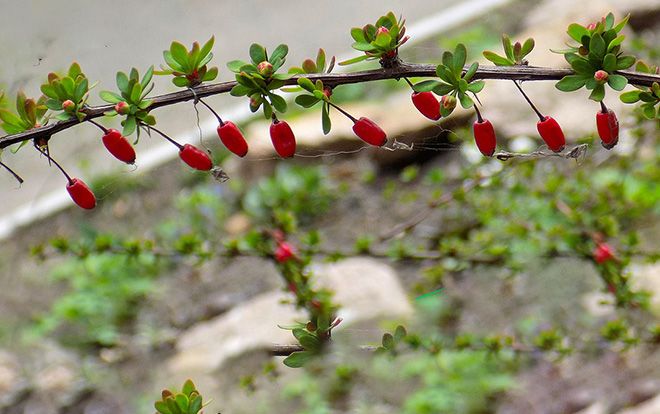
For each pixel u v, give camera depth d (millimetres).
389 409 4648
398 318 4965
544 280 5039
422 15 7766
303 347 1939
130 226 6203
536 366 4738
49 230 6352
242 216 5949
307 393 4777
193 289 5707
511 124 5730
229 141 1981
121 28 7805
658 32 6566
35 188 6719
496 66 1941
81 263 5891
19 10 7625
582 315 4832
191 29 7902
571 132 5637
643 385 4445
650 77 1919
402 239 4980
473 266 4035
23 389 5395
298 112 6516
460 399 4609
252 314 5191
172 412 1868
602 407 4449
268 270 5703
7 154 6832
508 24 7164
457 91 1895
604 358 4633
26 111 1971
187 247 3855
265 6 8094
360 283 5086
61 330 5719
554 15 6828
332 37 7785
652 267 4770
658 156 4293
